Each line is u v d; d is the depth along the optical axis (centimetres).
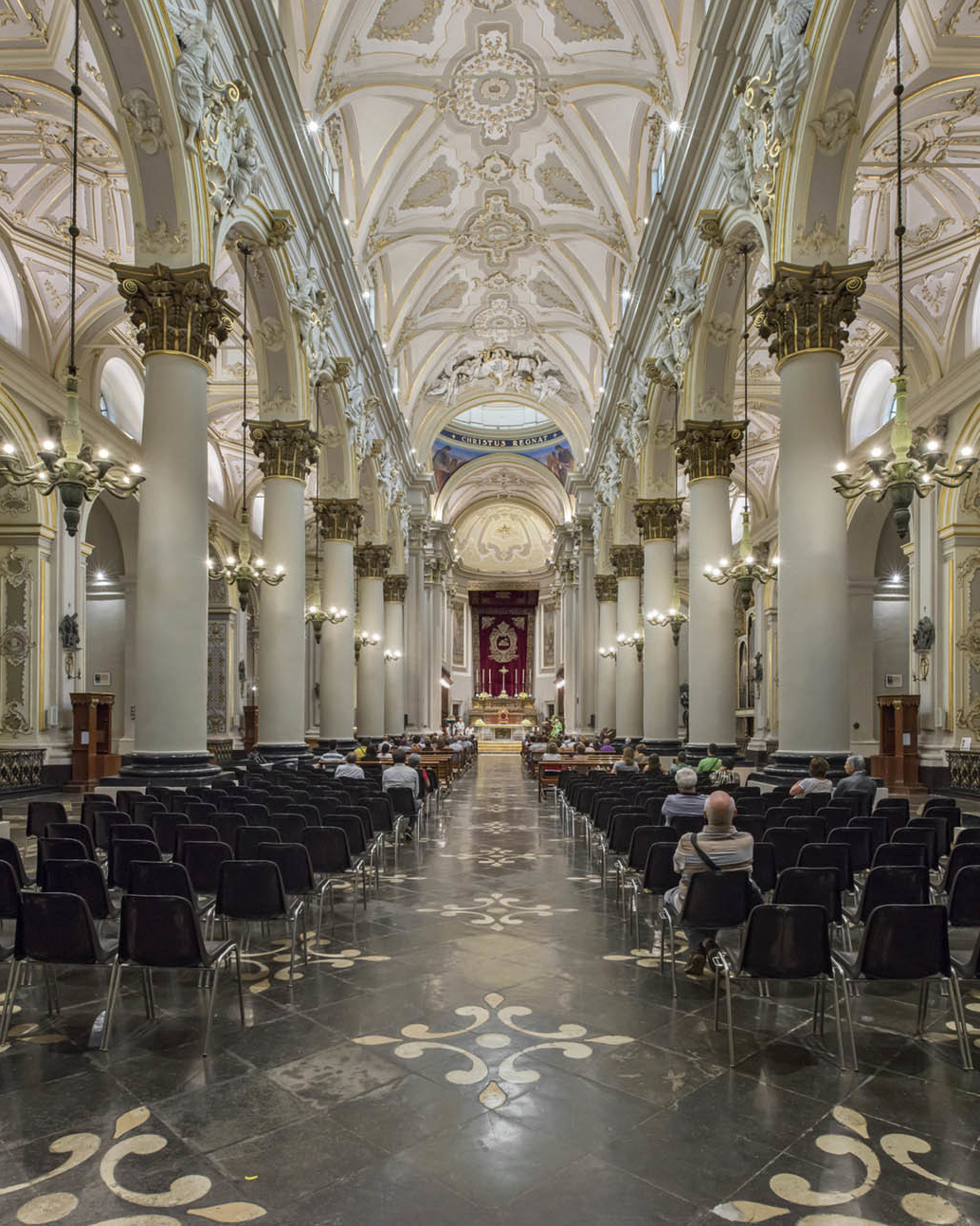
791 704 849
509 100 1642
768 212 912
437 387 3122
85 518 1617
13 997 425
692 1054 393
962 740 1460
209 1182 281
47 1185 279
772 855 558
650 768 1237
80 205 1390
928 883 461
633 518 2152
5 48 1028
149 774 830
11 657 1473
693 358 1273
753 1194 276
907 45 1034
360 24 1372
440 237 2128
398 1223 259
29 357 1481
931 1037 417
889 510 2098
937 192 1380
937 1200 273
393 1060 383
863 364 1925
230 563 1152
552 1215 264
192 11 857
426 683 3650
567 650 3722
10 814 1206
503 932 619
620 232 1883
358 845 697
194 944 391
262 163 1073
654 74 1409
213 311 879
